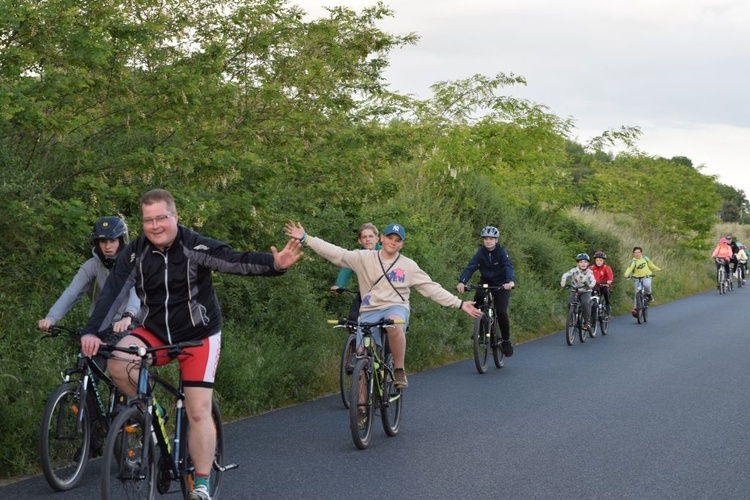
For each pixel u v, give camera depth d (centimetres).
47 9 884
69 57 911
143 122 983
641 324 2173
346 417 980
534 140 2425
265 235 1152
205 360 560
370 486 694
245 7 1133
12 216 857
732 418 976
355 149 1271
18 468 718
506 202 2361
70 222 862
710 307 2698
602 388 1180
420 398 1106
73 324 866
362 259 913
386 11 1324
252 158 1080
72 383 688
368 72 1476
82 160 952
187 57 1065
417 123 2088
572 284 1789
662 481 717
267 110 1147
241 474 727
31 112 857
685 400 1086
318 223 1346
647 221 4078
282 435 882
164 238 536
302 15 1209
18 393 775
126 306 668
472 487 695
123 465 525
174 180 986
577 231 2722
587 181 2955
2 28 887
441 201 2078
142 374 550
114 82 966
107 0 983
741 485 708
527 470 748
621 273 2658
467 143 2252
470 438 872
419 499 661
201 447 554
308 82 1188
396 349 890
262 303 1210
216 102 1025
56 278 904
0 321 849
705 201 4088
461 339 1585
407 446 835
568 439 868
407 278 907
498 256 1384
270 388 1049
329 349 1227
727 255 3575
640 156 4084
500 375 1311
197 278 553
